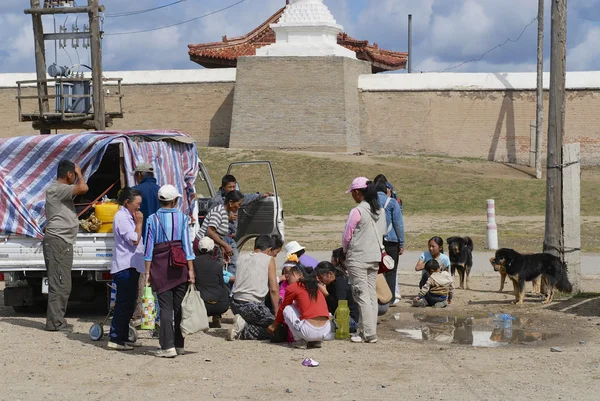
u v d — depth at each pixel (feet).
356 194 36.29
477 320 42.14
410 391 26.86
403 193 124.36
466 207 117.70
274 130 143.84
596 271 60.85
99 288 43.01
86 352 33.55
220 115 151.43
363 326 36.04
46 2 75.10
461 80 148.56
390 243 44.34
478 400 25.59
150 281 32.63
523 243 79.97
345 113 142.10
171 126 153.48
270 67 144.05
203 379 28.86
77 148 40.96
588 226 98.68
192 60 160.76
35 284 43.83
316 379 28.84
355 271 35.81
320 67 142.51
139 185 37.99
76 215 38.68
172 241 32.27
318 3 145.07
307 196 123.95
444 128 148.66
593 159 144.66
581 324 40.57
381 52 178.09
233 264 42.29
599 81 144.15
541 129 136.26
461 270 53.36
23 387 27.71
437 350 34.24
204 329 32.65
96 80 74.54
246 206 50.42
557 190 50.08
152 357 32.68
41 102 75.97
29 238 41.73
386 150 149.59
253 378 29.01
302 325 34.19
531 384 27.71
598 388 27.07
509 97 146.92
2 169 41.52
